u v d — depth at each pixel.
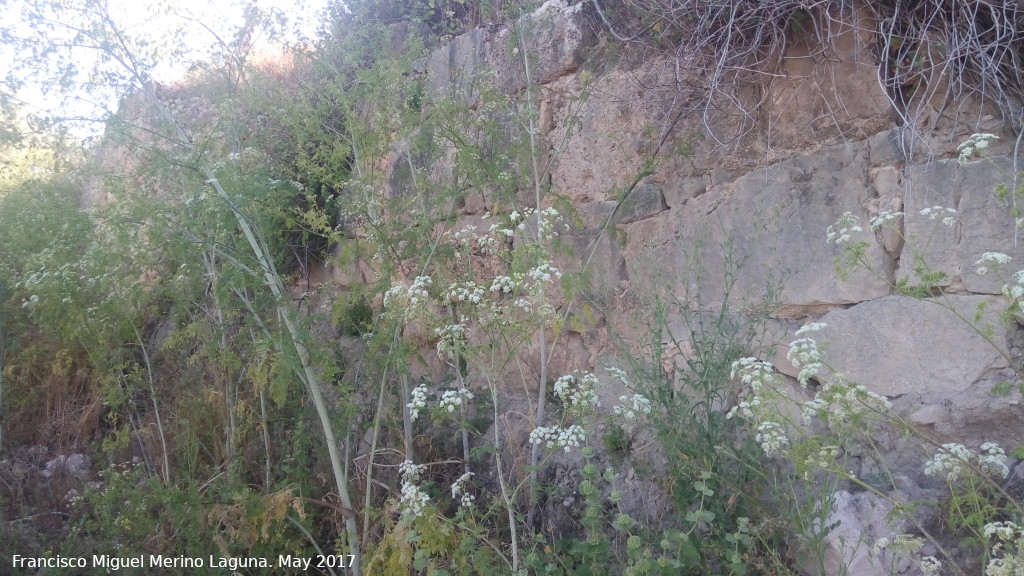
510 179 4.14
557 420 4.22
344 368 4.55
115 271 4.38
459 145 4.11
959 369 3.14
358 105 4.75
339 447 4.48
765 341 3.67
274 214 4.26
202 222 3.94
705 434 3.24
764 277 3.75
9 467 5.25
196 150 4.16
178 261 4.51
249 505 3.76
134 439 5.54
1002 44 3.11
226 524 4.05
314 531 4.36
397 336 3.89
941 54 3.23
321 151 4.54
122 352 5.01
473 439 4.55
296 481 4.41
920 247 3.27
